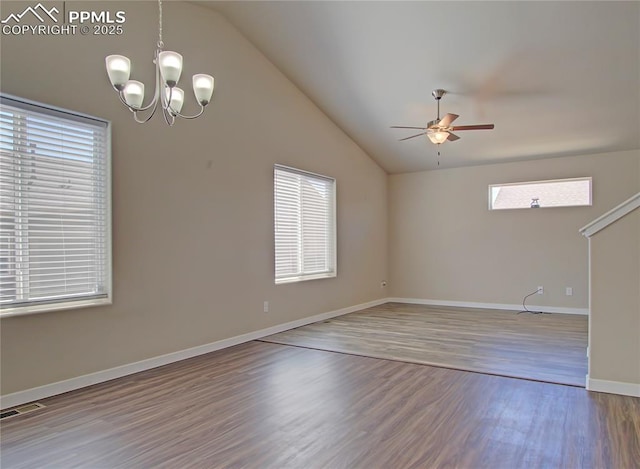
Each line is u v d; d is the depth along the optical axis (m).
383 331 5.41
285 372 3.69
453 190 7.70
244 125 4.93
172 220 4.06
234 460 2.19
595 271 3.12
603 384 3.11
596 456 2.20
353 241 7.14
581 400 2.96
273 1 4.37
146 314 3.81
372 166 7.74
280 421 2.66
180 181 4.14
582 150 6.50
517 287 7.12
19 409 2.88
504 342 4.74
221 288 4.58
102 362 3.46
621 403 2.89
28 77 3.02
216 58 4.58
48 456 2.26
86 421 2.69
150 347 3.84
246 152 4.95
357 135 6.90
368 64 5.07
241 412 2.81
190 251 4.24
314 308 6.11
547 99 5.26
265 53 5.20
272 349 4.51
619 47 4.26
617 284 3.07
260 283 5.12
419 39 4.54
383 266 8.11
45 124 3.17
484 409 2.82
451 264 7.71
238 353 4.36
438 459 2.18
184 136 4.20
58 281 3.24
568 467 2.10
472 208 7.52
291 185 5.79
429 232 7.93
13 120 3.00
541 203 6.97
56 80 3.18
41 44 3.10
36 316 3.06
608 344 3.10
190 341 4.21
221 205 4.60
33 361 3.04
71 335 3.27
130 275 3.69
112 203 3.54
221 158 4.61
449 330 5.44
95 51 3.44
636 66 4.52
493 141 6.46
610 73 4.66
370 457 2.21
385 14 4.29
